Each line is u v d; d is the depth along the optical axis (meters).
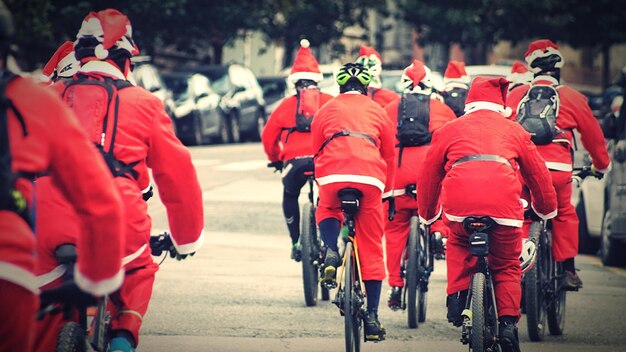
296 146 14.37
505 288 9.88
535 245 11.45
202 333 12.23
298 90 14.46
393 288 13.17
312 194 14.60
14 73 5.96
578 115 12.72
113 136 7.80
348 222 11.04
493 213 9.66
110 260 6.20
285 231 21.20
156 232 20.61
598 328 13.29
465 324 9.52
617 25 65.12
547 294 12.61
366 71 11.35
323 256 13.81
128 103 7.93
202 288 15.16
